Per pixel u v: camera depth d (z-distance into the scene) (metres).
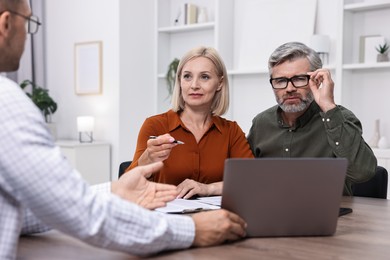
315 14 4.03
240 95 4.51
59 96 5.18
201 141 2.06
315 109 2.17
